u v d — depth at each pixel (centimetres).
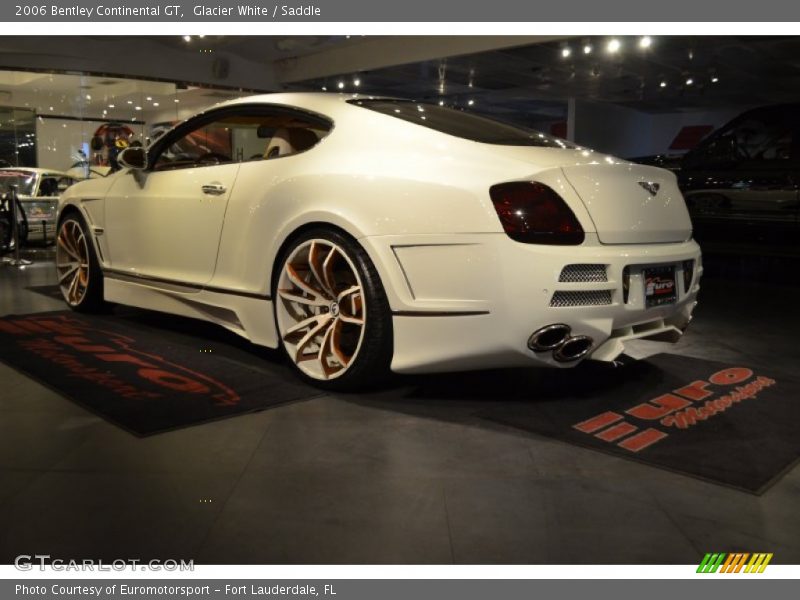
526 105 1609
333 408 238
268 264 268
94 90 1096
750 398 258
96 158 1106
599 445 209
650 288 238
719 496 177
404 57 1074
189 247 309
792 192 541
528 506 169
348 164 249
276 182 267
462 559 146
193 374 273
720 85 1294
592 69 1130
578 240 218
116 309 412
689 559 148
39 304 427
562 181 221
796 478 189
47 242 855
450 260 221
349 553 147
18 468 185
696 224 605
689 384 274
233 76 1212
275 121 294
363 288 238
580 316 218
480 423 226
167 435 210
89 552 146
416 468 190
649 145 1772
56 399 241
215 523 158
